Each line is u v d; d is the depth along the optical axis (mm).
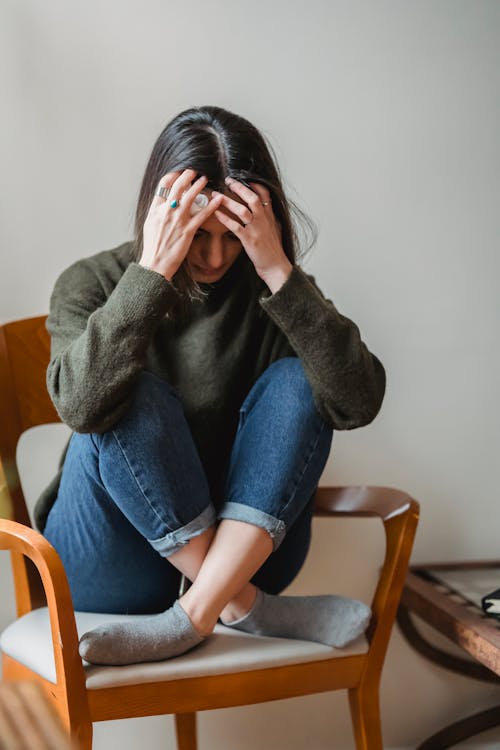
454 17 1747
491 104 1775
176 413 1104
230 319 1307
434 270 1765
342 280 1720
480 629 1399
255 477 1110
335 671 1200
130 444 1063
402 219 1741
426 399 1774
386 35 1715
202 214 1142
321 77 1687
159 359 1290
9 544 1077
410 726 1771
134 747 1638
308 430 1138
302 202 1690
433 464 1783
